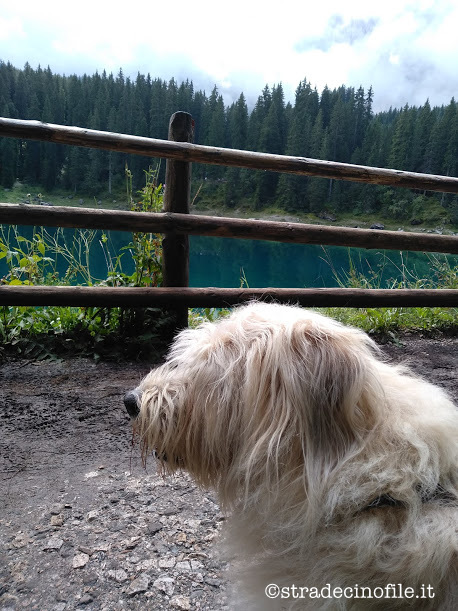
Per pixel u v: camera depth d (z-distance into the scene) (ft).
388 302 13.15
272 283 39.24
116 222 10.83
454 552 2.51
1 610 4.33
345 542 2.61
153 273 12.41
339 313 15.74
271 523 2.89
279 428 2.76
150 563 4.93
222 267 50.16
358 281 20.11
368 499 2.62
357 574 2.66
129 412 3.60
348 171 12.53
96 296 10.91
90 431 7.93
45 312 12.25
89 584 4.65
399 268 24.14
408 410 2.99
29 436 7.70
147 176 13.12
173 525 5.55
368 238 12.71
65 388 9.64
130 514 5.75
